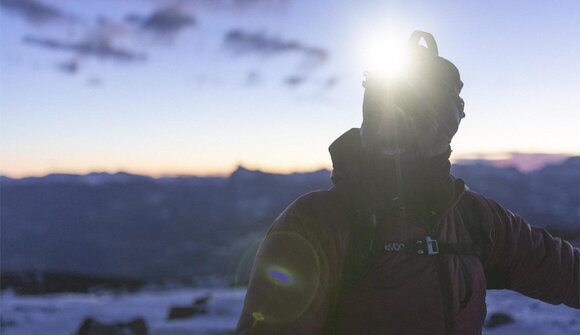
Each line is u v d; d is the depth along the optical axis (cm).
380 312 140
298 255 138
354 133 147
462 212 154
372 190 143
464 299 146
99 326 867
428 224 144
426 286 142
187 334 830
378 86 141
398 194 143
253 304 137
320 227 140
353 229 142
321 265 139
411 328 141
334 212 142
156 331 861
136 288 2969
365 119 144
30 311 1261
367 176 143
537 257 162
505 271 163
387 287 140
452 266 145
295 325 135
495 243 158
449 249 145
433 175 144
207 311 942
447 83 142
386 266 141
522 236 162
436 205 144
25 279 3597
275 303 136
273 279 137
